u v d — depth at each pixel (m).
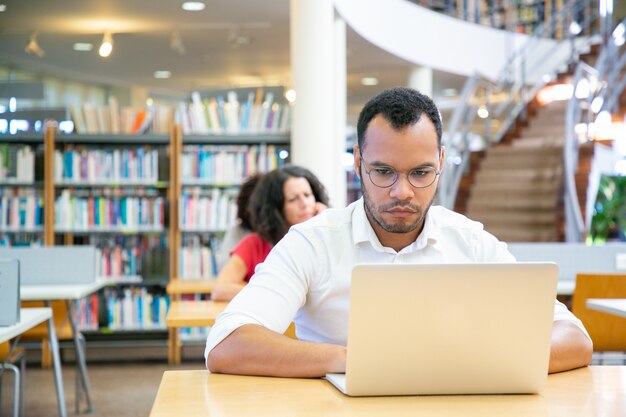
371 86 14.21
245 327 1.90
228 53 11.82
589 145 9.76
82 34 10.54
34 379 6.42
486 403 1.63
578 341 1.98
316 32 7.79
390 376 1.66
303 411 1.56
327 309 2.05
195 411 1.56
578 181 9.52
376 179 1.84
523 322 1.66
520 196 10.30
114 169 7.54
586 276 4.49
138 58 12.10
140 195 7.68
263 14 9.55
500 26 14.09
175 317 3.46
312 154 7.66
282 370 1.84
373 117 1.83
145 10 9.34
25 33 10.39
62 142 7.63
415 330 1.64
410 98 1.83
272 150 7.62
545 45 14.06
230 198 7.57
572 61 12.37
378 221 1.89
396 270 1.61
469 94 11.22
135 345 7.50
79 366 5.24
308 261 2.04
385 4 10.97
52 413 5.15
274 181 4.21
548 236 9.57
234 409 1.58
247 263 4.18
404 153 1.80
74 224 7.51
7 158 7.52
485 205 10.41
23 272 5.27
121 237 7.80
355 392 1.67
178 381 1.82
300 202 4.20
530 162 10.77
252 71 13.27
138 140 7.54
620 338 4.49
